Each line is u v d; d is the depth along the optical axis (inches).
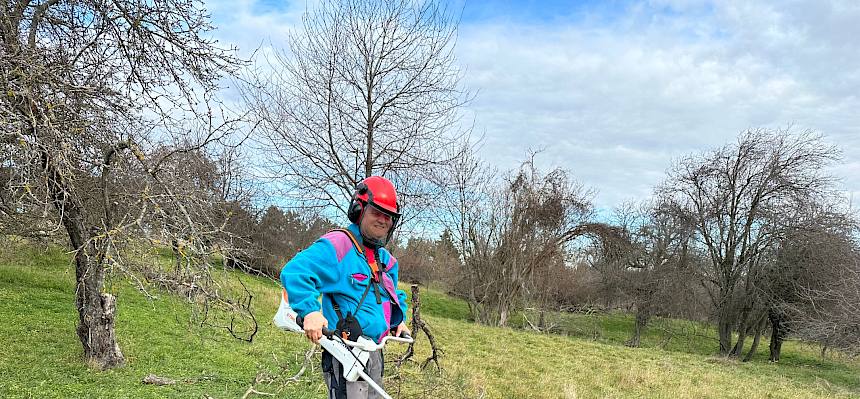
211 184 300.7
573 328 1087.6
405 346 498.3
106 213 259.1
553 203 1015.0
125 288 482.0
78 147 237.3
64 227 291.6
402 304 118.6
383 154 528.7
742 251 999.0
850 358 780.0
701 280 1046.4
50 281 482.9
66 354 277.4
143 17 275.7
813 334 754.8
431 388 302.5
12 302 386.0
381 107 519.5
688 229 1039.0
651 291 1048.8
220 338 382.3
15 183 212.8
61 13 279.1
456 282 1086.4
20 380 230.7
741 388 532.1
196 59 284.7
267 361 333.1
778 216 948.0
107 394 228.1
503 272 1009.5
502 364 499.2
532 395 378.6
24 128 210.1
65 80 237.8
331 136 527.5
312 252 104.9
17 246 485.4
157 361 294.4
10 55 209.9
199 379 269.9
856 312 700.0
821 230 892.0
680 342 1146.0
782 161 959.6
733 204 1005.8
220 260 353.7
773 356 997.8
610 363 601.0
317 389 281.4
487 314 1019.3
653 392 451.2
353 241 108.7
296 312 101.6
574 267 1139.9
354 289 107.8
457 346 591.8
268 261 780.0
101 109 245.8
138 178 264.4
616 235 1043.9
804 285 906.7
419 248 976.9
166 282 247.8
